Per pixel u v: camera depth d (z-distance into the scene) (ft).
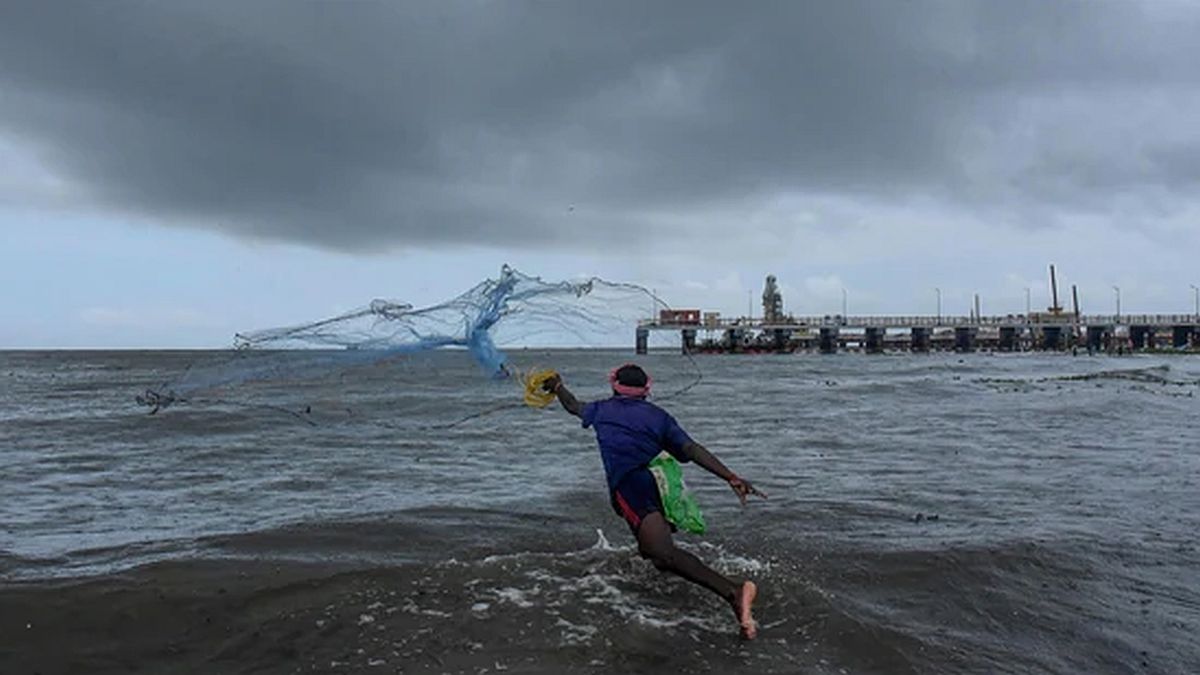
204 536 24.23
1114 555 21.99
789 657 15.16
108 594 18.01
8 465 40.34
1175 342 387.14
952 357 340.39
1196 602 18.49
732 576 19.99
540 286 20.90
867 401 88.48
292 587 18.74
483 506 28.96
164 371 220.02
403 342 20.61
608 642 15.79
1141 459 41.32
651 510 17.69
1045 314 413.80
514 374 20.43
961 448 46.42
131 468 39.34
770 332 377.30
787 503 29.60
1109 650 15.72
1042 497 30.81
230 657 15.39
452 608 17.62
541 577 19.83
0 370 233.96
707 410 77.15
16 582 18.76
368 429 56.90
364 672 14.61
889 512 27.91
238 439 51.98
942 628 16.87
